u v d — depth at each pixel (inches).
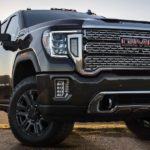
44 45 211.5
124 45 210.7
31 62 225.9
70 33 206.5
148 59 214.8
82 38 205.6
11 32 277.6
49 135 223.8
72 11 295.3
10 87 264.2
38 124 227.1
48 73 206.8
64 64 204.8
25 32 237.8
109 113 206.1
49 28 211.2
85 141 253.6
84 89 202.8
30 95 227.6
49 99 206.2
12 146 234.1
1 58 279.4
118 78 206.2
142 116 218.1
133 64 211.8
